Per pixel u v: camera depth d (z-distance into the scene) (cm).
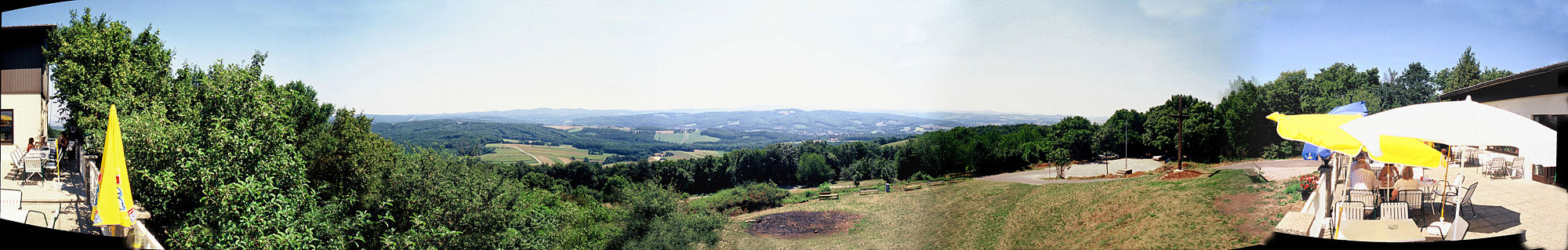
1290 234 564
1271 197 621
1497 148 652
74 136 1223
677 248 2077
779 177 2545
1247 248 565
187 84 1117
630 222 2236
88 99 1145
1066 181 684
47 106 1400
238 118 1081
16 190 930
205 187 980
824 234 1505
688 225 2123
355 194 1720
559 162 2711
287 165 1138
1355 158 611
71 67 1176
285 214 1077
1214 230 582
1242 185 630
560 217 2150
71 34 1235
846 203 1775
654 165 2761
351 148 1909
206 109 1076
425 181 1811
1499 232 541
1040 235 651
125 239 666
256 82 1138
